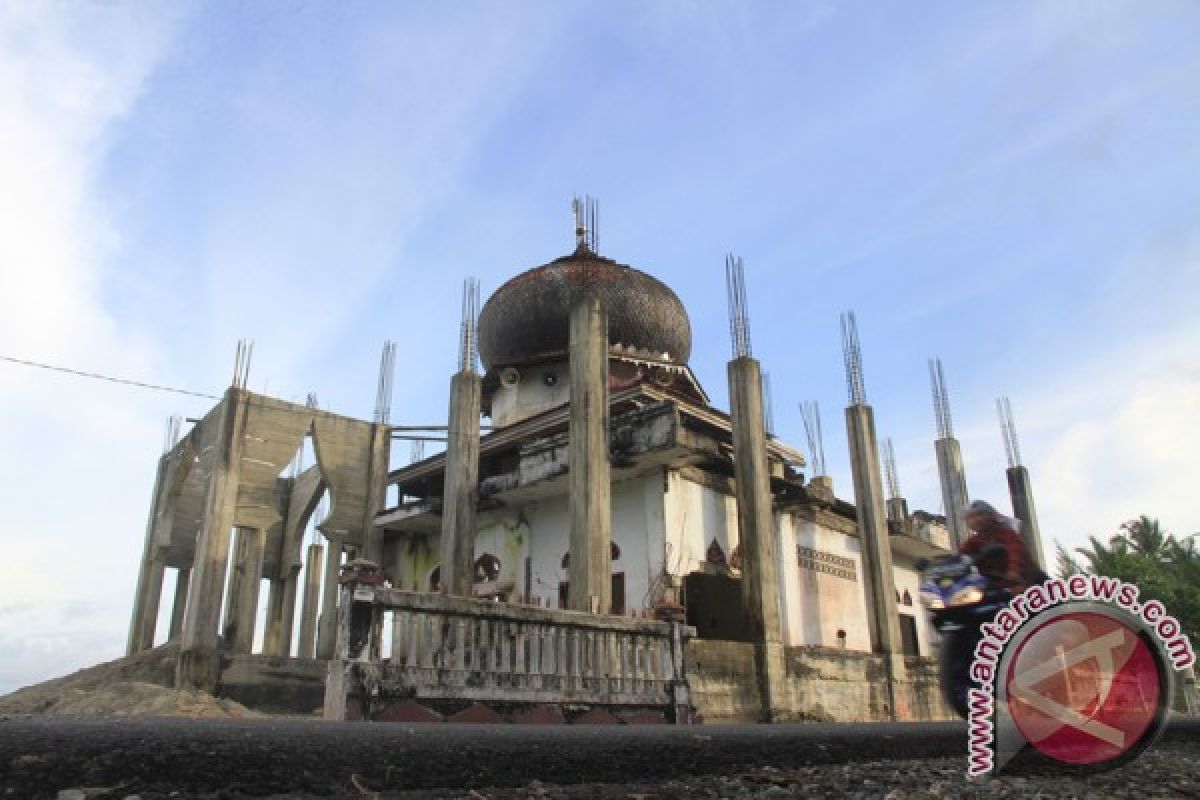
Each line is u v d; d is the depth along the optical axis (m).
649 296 29.66
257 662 21.88
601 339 20.92
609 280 29.48
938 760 6.16
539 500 26.80
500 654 10.77
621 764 4.46
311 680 22.55
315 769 3.43
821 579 27.61
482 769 3.92
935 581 6.13
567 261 30.45
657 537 23.38
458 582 22.28
